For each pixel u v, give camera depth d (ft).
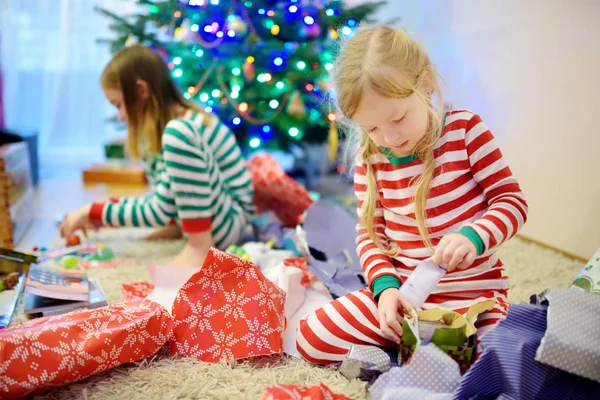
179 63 6.78
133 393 2.92
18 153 6.65
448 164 3.18
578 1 5.28
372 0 8.63
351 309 3.22
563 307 2.56
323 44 6.92
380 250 3.42
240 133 7.36
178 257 5.03
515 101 6.10
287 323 3.58
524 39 5.93
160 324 3.26
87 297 3.90
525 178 6.07
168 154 4.86
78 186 8.68
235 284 3.38
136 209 5.26
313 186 8.77
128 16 7.25
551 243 5.79
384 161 3.42
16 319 3.72
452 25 7.11
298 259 4.18
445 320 2.89
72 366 2.90
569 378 2.54
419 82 3.07
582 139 5.36
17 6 9.43
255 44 6.88
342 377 3.10
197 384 3.00
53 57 9.87
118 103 5.16
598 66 5.14
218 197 5.24
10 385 2.75
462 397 2.54
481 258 3.16
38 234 6.21
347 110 3.08
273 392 2.53
